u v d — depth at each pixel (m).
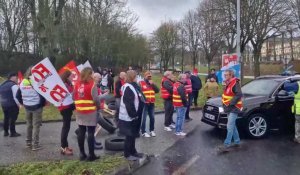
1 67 38.34
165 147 9.29
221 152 8.76
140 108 7.62
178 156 8.44
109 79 23.22
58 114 14.44
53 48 24.09
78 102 7.59
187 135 10.76
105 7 36.81
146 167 7.61
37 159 8.03
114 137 9.15
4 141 9.95
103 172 6.98
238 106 8.99
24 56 39.88
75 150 8.87
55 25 23.98
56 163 7.52
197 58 58.16
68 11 34.12
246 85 11.64
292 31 31.95
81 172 6.94
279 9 28.62
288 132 10.97
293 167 7.54
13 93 10.34
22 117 13.77
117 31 44.34
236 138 9.24
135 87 7.55
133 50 50.88
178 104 10.59
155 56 68.75
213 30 37.50
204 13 38.84
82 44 38.03
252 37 28.22
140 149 9.06
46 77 8.15
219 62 47.47
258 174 7.11
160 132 11.20
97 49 39.50
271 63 54.41
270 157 8.29
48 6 23.41
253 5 27.08
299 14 32.50
